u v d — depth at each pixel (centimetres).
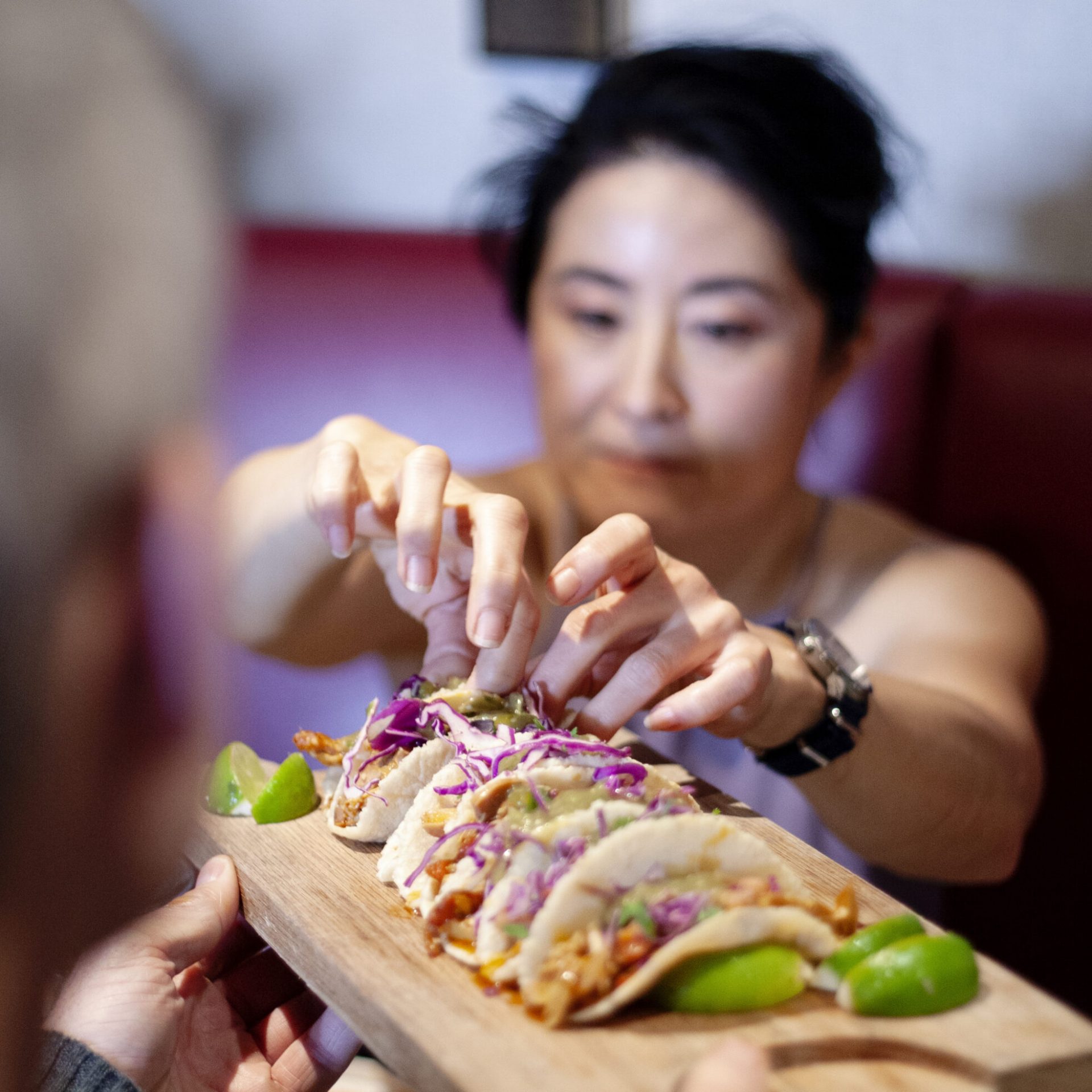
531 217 77
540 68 90
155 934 45
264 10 85
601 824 43
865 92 76
